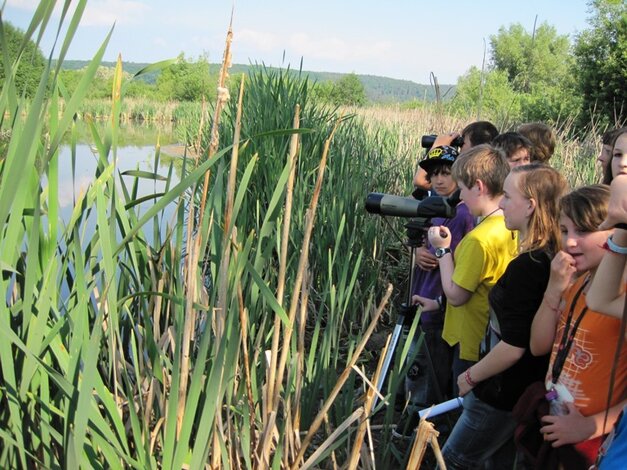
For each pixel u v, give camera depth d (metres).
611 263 1.96
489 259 2.94
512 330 2.46
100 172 2.26
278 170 5.59
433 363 3.50
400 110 13.30
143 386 2.32
